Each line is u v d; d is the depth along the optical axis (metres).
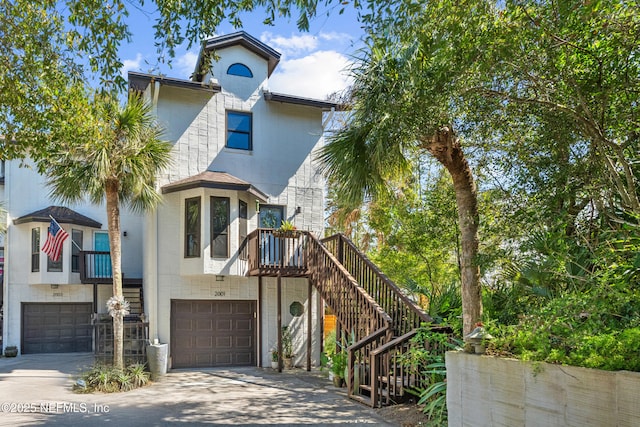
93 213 19.52
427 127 6.44
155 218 14.77
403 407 8.74
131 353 13.55
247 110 16.16
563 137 6.16
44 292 18.53
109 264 18.62
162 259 14.76
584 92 5.69
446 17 5.23
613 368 4.29
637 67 5.50
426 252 12.43
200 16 6.34
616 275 5.00
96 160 10.98
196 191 14.70
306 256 14.69
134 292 19.00
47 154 7.66
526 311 6.78
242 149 15.98
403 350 9.30
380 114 6.62
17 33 6.80
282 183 16.34
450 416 6.23
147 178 12.22
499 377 5.39
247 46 16.33
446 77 5.69
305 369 14.93
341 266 12.38
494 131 6.99
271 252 15.55
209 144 15.52
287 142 16.59
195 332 15.03
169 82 14.65
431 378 8.16
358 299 11.30
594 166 6.05
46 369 14.37
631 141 5.88
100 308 18.83
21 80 7.04
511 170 7.10
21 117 7.19
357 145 7.68
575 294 5.22
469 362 5.91
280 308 14.45
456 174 7.36
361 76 6.82
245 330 15.60
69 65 7.15
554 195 6.30
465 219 7.32
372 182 8.06
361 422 8.12
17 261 18.33
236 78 16.16
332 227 22.14
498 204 7.27
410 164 8.27
